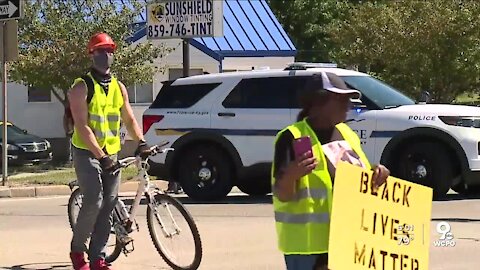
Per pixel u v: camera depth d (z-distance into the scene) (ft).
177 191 46.57
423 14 81.05
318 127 13.65
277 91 41.01
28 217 38.22
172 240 24.80
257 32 97.35
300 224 13.33
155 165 42.83
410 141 39.32
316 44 146.00
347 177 13.16
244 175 41.63
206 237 31.12
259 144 40.98
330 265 12.97
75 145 22.80
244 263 26.35
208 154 42.14
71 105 22.44
